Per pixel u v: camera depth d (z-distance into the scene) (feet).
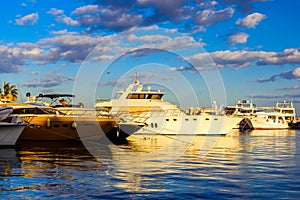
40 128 86.02
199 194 34.81
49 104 100.94
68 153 66.08
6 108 76.23
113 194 34.37
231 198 33.53
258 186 38.27
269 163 55.88
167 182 39.91
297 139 126.11
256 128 233.76
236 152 74.08
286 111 291.38
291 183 39.86
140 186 37.78
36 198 32.65
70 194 34.14
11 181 39.58
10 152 67.00
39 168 48.19
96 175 43.32
